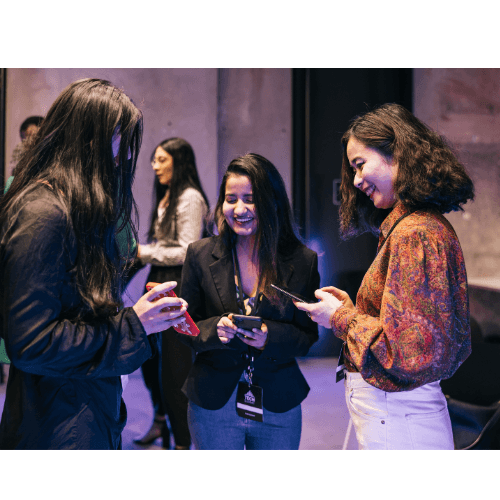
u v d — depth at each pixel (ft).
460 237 15.67
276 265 5.30
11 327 3.11
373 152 4.23
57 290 3.28
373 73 16.24
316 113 16.15
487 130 15.78
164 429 9.57
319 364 15.55
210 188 16.12
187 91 15.92
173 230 9.48
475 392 7.28
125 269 4.11
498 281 13.53
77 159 3.53
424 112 15.88
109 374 3.49
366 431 4.20
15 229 3.23
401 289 3.70
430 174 3.87
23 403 3.41
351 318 4.06
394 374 3.74
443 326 3.67
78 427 3.44
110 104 3.59
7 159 15.21
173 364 8.69
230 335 4.99
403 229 3.86
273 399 5.16
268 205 5.20
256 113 16.39
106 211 3.54
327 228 16.35
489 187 15.71
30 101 15.24
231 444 5.31
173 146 9.80
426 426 4.05
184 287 5.65
